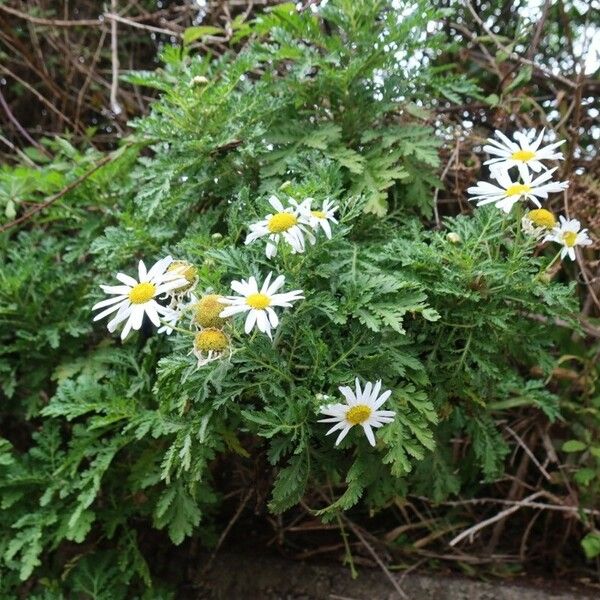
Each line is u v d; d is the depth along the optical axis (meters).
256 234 0.40
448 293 0.44
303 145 0.54
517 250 0.43
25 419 0.61
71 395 0.52
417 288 0.43
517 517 0.67
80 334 0.59
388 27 0.53
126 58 0.85
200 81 0.51
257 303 0.37
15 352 0.61
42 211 0.65
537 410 0.64
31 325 0.60
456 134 0.63
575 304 0.47
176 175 0.52
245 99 0.52
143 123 0.54
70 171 0.63
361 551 0.63
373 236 0.52
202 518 0.62
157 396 0.47
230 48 0.69
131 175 0.57
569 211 0.60
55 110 0.76
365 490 0.55
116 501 0.57
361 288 0.43
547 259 0.54
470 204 0.63
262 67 0.68
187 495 0.51
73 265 0.63
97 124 0.84
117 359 0.55
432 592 0.59
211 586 0.62
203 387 0.41
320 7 0.57
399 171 0.53
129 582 0.56
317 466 0.47
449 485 0.52
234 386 0.43
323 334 0.44
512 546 0.66
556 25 0.71
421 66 0.56
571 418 0.64
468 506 0.64
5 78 0.85
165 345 0.53
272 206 0.43
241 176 0.54
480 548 0.65
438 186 0.55
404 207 0.56
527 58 0.66
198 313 0.37
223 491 0.62
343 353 0.43
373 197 0.51
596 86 0.67
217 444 0.46
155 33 0.84
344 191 0.54
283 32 0.54
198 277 0.40
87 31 0.85
